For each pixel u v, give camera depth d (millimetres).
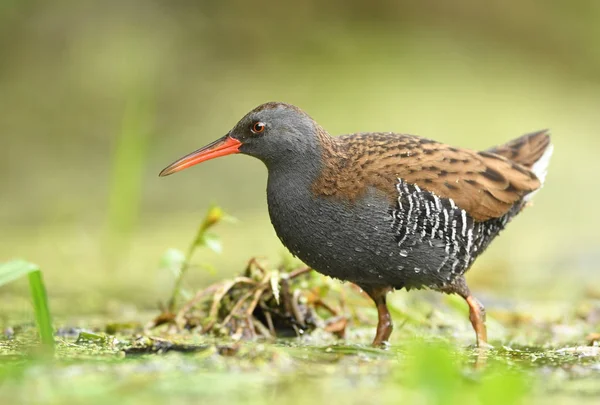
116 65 18609
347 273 8930
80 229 15414
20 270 7609
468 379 6656
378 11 22688
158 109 18109
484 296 12055
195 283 12539
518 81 22016
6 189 16250
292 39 21062
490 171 9258
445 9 23141
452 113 19781
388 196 8648
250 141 8969
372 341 9336
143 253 14250
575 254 15047
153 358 7473
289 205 8836
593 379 7148
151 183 16797
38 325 7750
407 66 21328
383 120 18984
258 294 9281
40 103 17797
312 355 7746
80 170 16844
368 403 6242
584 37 23859
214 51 19906
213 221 9844
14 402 6113
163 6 20406
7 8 18781
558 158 19484
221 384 6641
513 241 16141
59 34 19016
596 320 10625
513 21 23484
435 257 8875
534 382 7012
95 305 11297
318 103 19203
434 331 10039
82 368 7023
